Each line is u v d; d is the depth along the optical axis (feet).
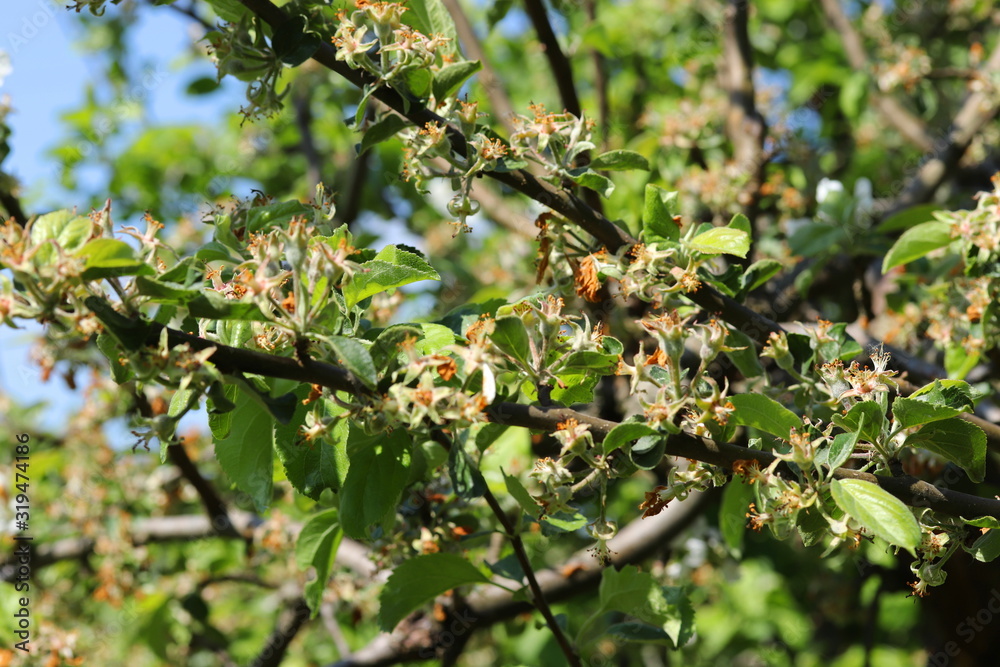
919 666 19.85
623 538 12.41
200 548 16.22
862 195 12.80
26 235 4.73
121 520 15.42
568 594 11.94
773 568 18.74
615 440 5.86
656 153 15.02
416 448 7.64
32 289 4.67
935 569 6.21
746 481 6.00
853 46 19.66
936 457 9.46
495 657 18.49
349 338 5.50
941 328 10.12
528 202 16.87
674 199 7.41
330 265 5.39
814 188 14.57
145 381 4.91
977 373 11.55
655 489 6.34
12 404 18.31
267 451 6.73
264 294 5.18
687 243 6.86
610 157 7.22
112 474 16.14
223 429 6.54
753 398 5.96
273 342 6.06
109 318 4.87
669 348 5.81
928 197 14.99
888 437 6.26
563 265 7.29
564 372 6.45
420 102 6.71
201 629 15.60
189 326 6.01
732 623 20.26
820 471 5.93
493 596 11.82
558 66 10.25
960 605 12.82
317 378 5.32
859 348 7.41
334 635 14.55
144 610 15.24
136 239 5.46
